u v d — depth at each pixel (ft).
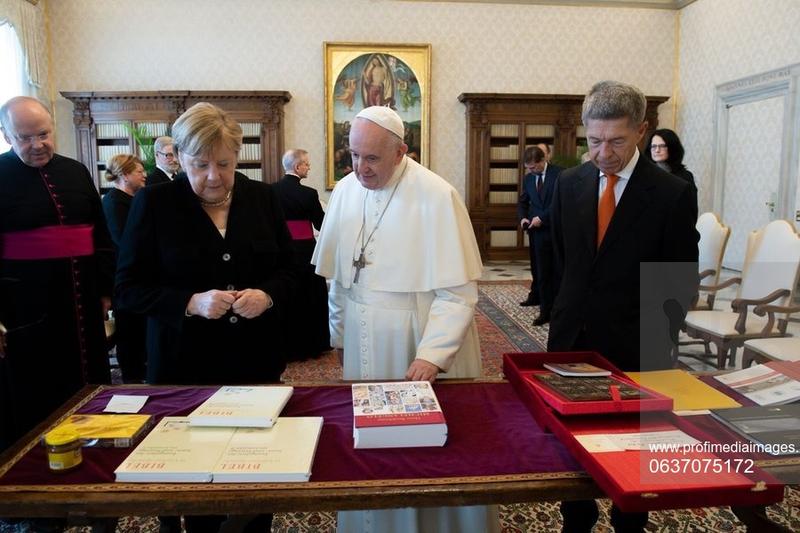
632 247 5.90
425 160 32.55
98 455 4.10
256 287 6.02
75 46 30.45
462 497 3.65
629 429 4.10
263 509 3.57
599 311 6.04
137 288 5.61
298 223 14.73
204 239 5.74
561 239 6.77
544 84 32.89
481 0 32.04
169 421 4.48
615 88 5.43
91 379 8.52
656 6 32.86
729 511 7.98
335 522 7.82
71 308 8.18
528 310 20.76
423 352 5.70
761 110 27.32
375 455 4.09
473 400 5.13
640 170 5.95
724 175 29.91
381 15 31.78
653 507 3.29
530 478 3.79
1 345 7.40
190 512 3.56
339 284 6.85
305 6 31.42
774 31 26.27
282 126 31.24
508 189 33.19
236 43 31.24
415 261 6.11
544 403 4.43
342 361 7.04
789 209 25.85
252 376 6.02
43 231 7.89
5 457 4.09
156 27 30.78
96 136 30.27
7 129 7.53
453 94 32.60
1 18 26.04
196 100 30.37
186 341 5.76
